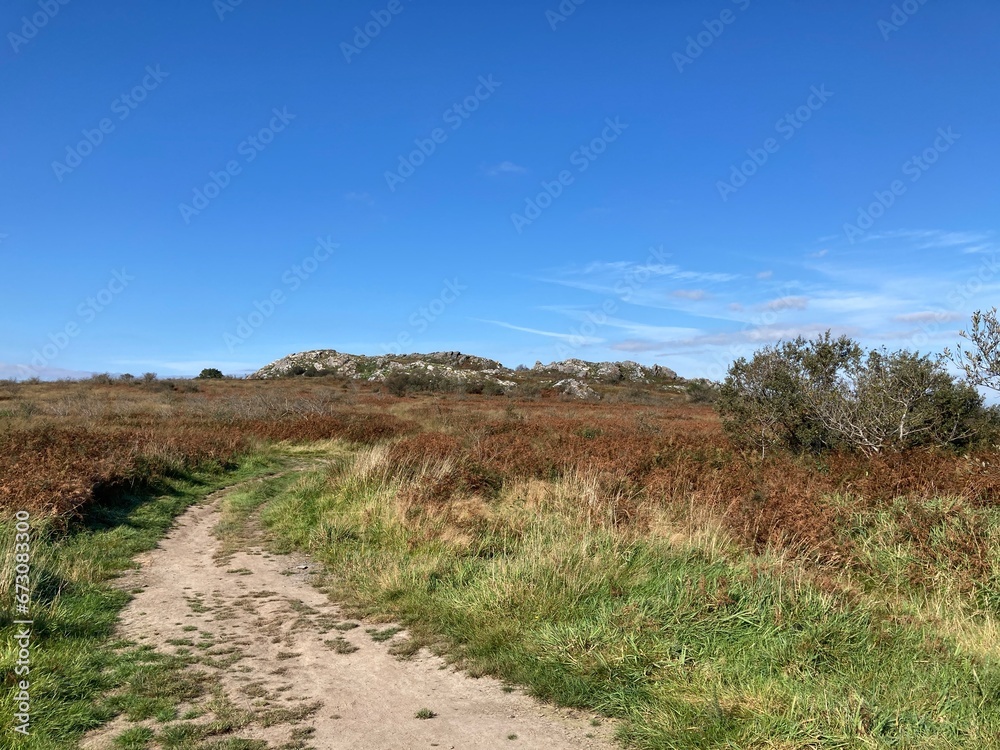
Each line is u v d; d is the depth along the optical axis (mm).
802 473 10828
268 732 4145
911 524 7676
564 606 5789
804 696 4059
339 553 8711
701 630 5070
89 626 5910
